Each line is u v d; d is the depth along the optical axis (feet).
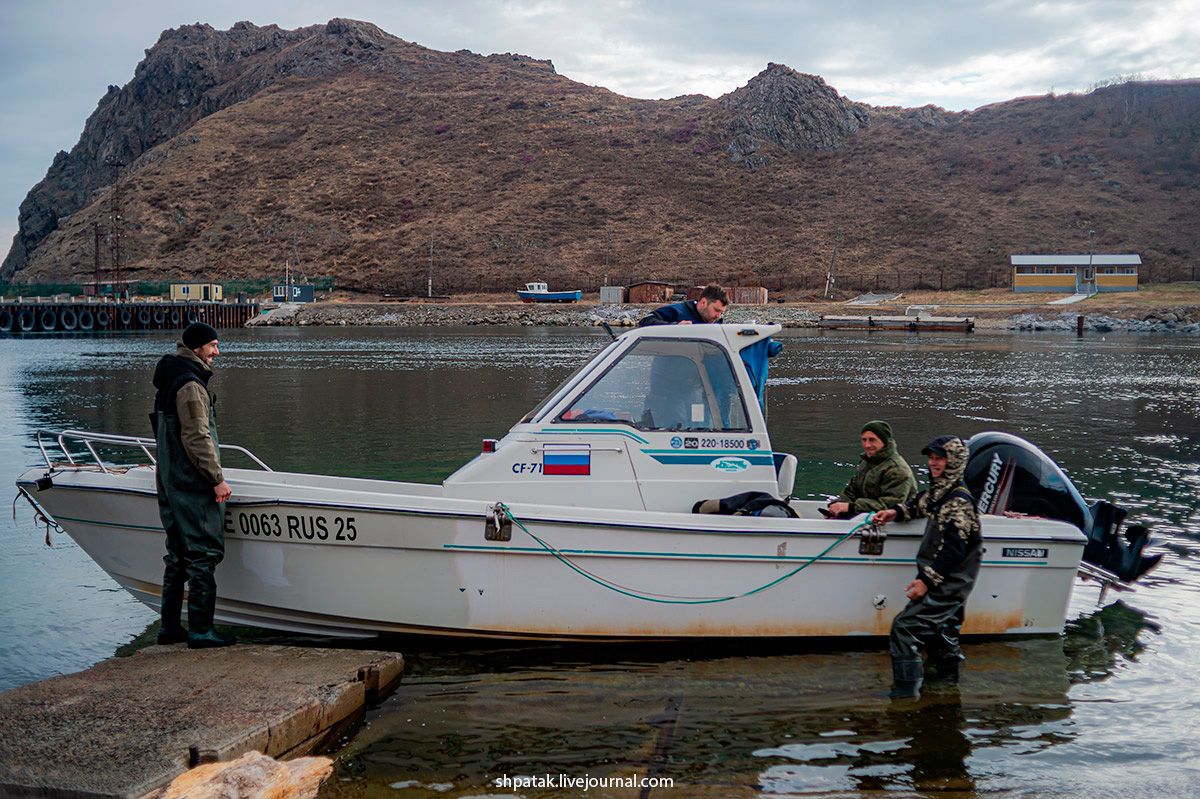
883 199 383.86
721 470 18.62
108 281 343.26
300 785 12.76
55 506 18.83
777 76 467.52
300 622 18.21
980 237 340.59
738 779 13.37
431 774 13.47
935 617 16.49
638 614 17.53
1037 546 18.37
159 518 17.94
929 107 495.41
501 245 353.10
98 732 13.12
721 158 429.38
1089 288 272.51
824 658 17.84
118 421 56.13
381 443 46.50
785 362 114.93
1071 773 13.60
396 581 17.42
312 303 298.56
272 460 41.24
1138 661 17.99
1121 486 34.60
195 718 13.58
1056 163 394.32
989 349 145.07
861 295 298.97
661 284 294.46
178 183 423.64
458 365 109.29
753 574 17.61
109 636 19.42
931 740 14.65
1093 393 74.43
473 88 528.63
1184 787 13.16
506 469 18.33
